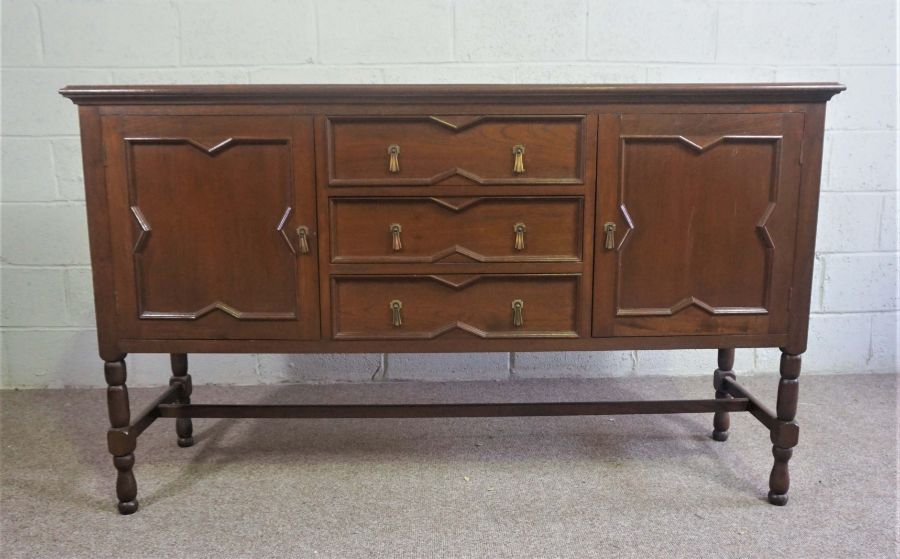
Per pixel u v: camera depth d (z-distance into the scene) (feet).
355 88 4.24
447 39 6.78
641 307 4.61
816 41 6.88
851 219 7.17
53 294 7.05
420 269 4.54
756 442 5.80
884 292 7.31
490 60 6.83
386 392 7.11
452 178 4.43
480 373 7.41
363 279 4.56
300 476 5.22
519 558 4.11
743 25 6.84
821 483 5.04
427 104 4.34
